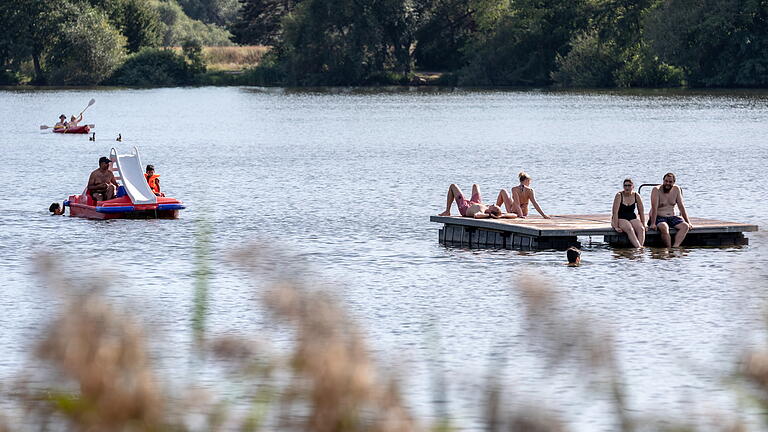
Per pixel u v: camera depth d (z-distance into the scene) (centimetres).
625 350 4847
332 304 1273
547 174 14588
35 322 5466
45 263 1509
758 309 5750
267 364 1424
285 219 10075
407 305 6006
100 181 10356
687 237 8481
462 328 5344
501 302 6069
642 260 7656
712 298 6159
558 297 1622
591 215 9194
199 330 1991
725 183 13100
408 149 19062
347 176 14362
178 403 1482
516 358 4591
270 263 1598
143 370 1191
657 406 3856
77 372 1174
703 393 4025
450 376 4219
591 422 3634
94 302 1202
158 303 6009
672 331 5262
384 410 1208
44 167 15862
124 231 9219
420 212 10650
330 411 1202
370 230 9331
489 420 1472
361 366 1209
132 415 1173
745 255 7838
